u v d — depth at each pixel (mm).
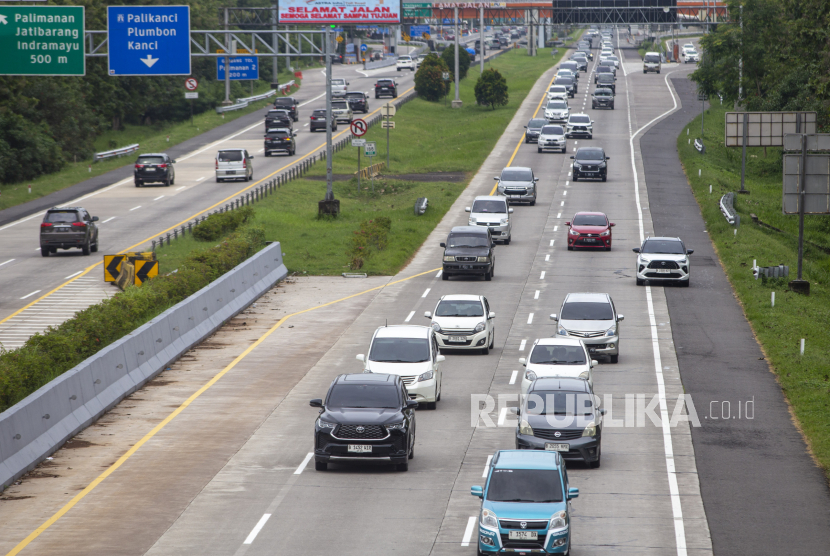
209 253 108438
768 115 176375
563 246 132875
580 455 55188
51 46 129375
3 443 54000
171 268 113375
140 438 61938
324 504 49906
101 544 44500
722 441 61062
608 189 174000
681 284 110562
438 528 46406
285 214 149125
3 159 190875
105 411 67562
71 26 129125
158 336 80375
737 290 107812
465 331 83500
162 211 152625
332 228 142000
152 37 132125
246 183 179250
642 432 62875
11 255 124625
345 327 94062
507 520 41750
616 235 139375
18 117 199750
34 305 98938
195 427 64312
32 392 66188
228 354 84625
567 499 43062
